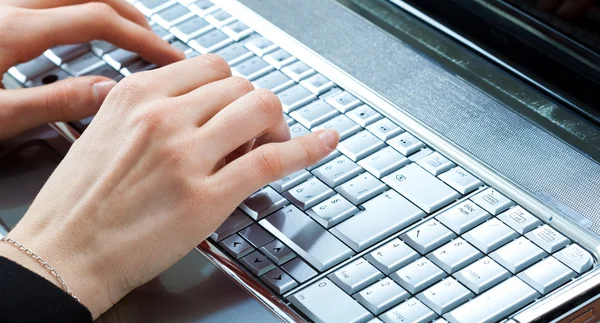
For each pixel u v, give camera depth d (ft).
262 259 1.85
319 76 2.31
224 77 2.20
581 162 2.07
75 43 2.47
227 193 1.90
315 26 2.57
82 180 1.96
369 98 2.22
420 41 2.52
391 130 2.12
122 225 1.89
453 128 2.18
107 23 2.41
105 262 1.87
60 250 1.88
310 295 1.76
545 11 2.27
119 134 1.98
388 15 2.63
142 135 1.93
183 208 1.88
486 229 1.84
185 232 1.89
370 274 1.78
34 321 1.74
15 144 2.25
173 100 2.01
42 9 2.50
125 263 1.87
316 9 2.64
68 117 2.27
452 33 2.51
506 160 2.07
